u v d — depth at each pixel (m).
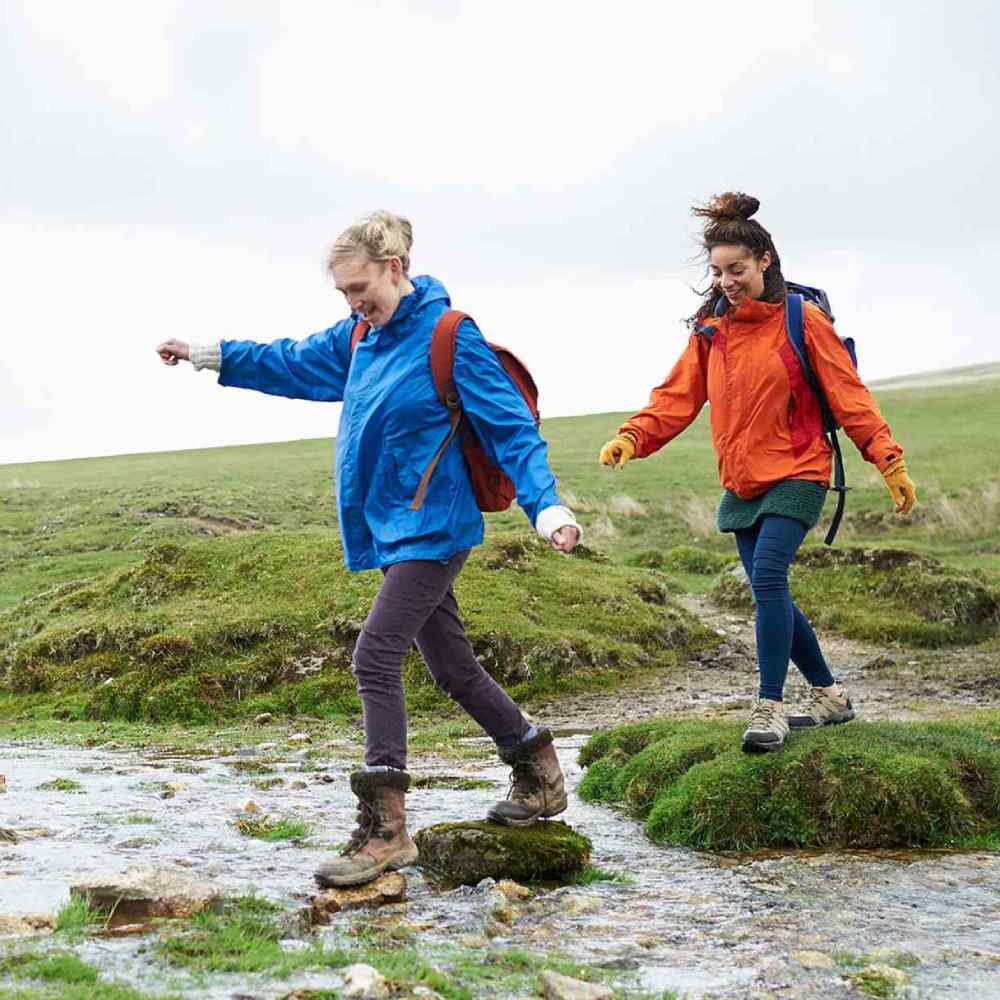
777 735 5.70
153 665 12.15
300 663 12.12
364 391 4.62
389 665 4.57
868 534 27.28
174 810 6.27
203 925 3.79
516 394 4.54
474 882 4.61
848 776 5.48
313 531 15.21
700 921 4.10
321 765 8.30
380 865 4.47
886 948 3.76
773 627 5.70
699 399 5.98
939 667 13.12
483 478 4.61
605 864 5.04
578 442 46.59
